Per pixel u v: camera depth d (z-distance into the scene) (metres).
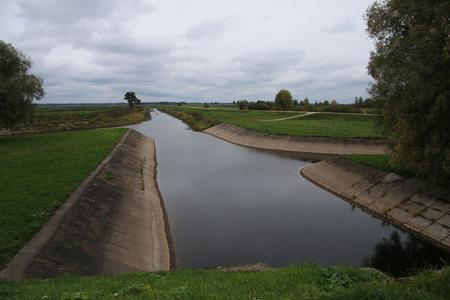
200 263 19.47
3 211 19.38
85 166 30.92
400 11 21.02
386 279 11.09
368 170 32.75
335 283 10.78
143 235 21.72
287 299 9.36
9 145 46.06
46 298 9.77
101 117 100.25
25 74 48.09
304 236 23.20
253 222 25.72
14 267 14.12
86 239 18.19
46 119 84.00
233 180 38.44
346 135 57.44
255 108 140.25
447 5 18.44
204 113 123.75
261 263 18.72
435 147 20.97
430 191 25.00
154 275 13.19
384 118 25.59
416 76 19.94
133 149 48.94
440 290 8.59
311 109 122.12
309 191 34.19
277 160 50.56
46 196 21.97
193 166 45.69
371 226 24.97
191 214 27.27
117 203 24.70
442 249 20.69
